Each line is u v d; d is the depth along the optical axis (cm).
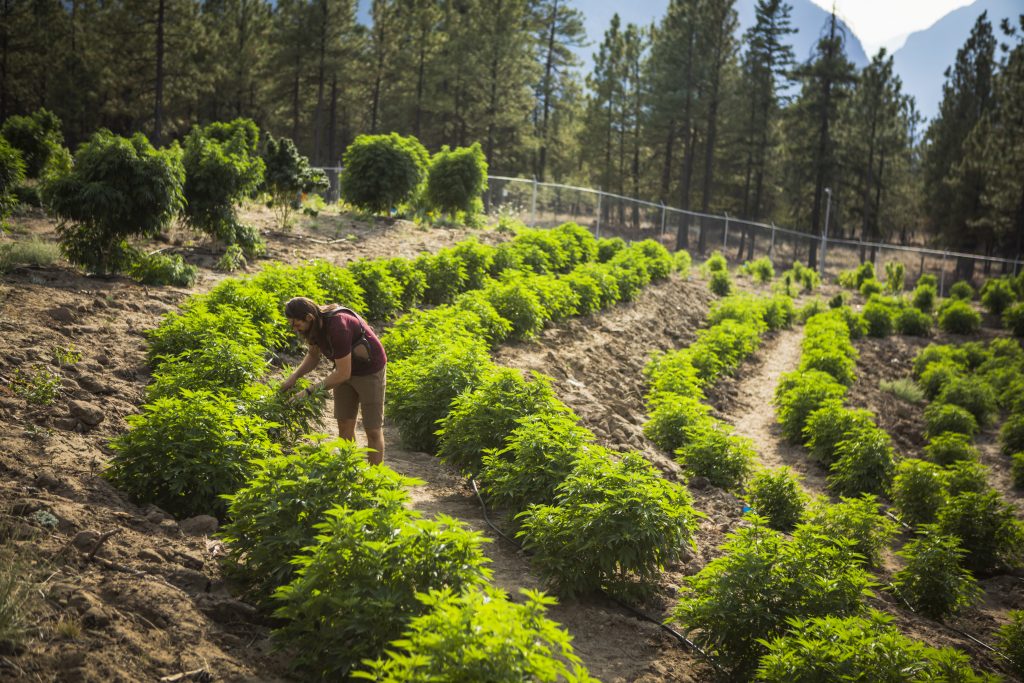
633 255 2502
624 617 583
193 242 1526
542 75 6062
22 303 892
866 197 6225
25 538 447
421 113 6138
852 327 2872
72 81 4772
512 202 2989
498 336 1329
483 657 312
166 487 551
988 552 1065
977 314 3269
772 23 6109
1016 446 1748
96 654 364
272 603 446
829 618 495
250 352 752
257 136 1961
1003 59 6272
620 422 1155
